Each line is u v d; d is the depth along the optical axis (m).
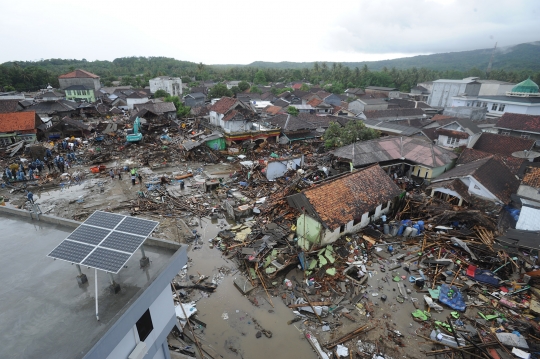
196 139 49.34
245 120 51.12
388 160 34.62
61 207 29.42
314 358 14.84
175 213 28.81
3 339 7.52
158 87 116.62
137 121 53.41
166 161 44.09
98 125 60.91
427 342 15.53
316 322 16.84
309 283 19.48
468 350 14.84
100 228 9.90
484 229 23.88
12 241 11.88
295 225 25.22
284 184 33.94
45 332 7.69
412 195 29.53
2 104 58.41
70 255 8.99
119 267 8.34
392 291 19.16
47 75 117.19
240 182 35.25
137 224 9.92
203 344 15.51
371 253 22.67
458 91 80.94
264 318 17.14
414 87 126.44
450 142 42.50
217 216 28.27
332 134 46.88
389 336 15.91
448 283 19.53
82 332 7.65
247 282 19.80
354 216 22.86
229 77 164.12
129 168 40.97
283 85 138.75
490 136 40.53
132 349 8.76
